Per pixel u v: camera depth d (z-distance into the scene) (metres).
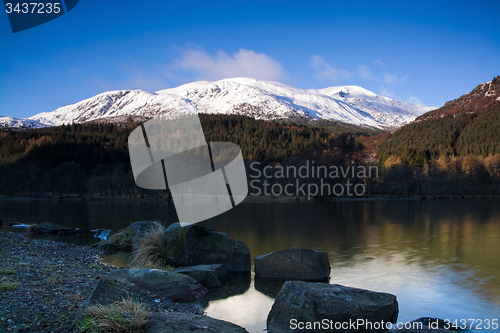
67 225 20.69
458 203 47.53
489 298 6.44
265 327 5.29
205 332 4.34
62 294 5.73
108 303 5.25
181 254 9.01
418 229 17.41
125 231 13.34
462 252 11.00
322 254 8.48
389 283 7.48
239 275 8.70
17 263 7.97
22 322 4.41
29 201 61.56
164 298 6.32
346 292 5.47
